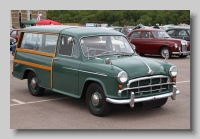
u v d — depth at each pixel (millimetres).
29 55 8617
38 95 8523
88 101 6824
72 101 8023
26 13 48531
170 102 7879
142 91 6383
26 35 8961
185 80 10945
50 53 7902
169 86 6883
